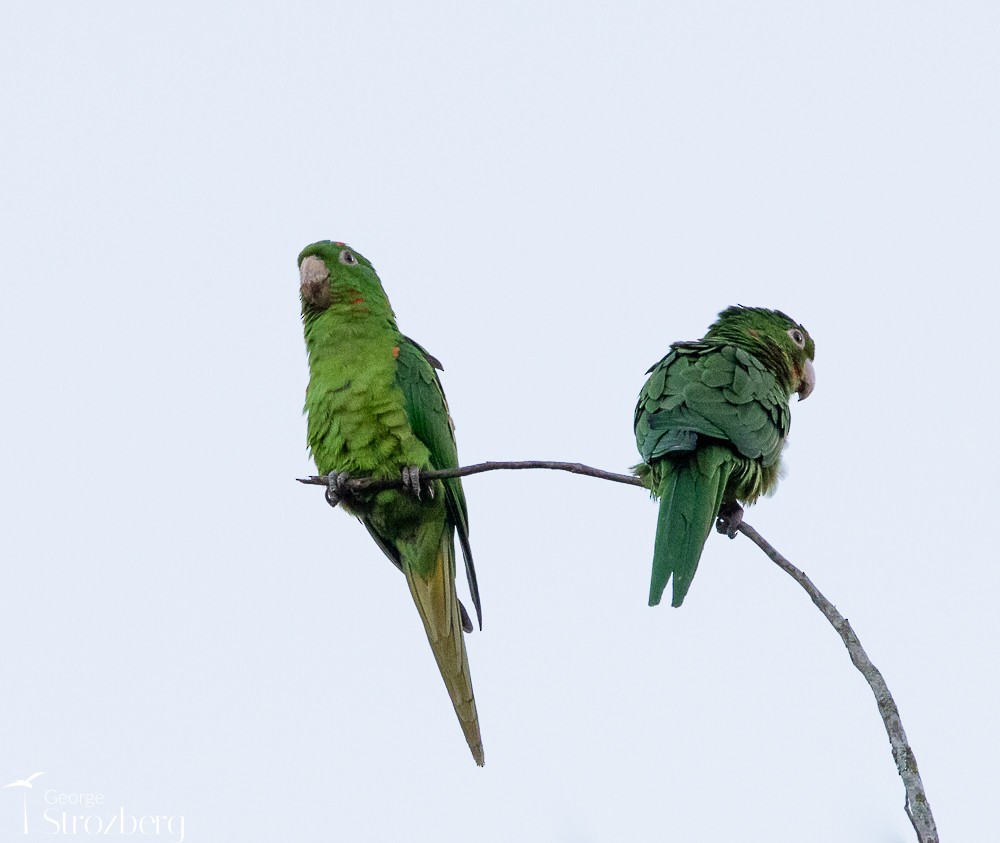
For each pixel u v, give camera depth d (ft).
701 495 31.42
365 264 40.09
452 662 37.99
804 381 40.91
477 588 39.06
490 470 31.04
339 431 37.55
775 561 26.32
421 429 37.73
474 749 37.19
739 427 32.99
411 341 39.40
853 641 24.84
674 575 29.91
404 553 38.78
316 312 39.58
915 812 22.34
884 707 23.86
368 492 37.73
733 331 39.70
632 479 29.45
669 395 33.83
